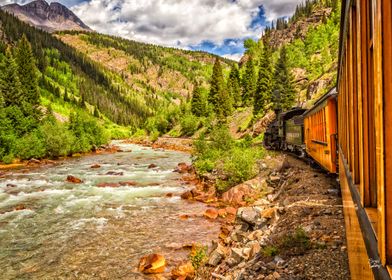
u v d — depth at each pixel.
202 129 83.12
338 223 10.45
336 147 13.55
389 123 2.13
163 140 86.38
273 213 13.57
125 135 132.88
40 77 157.50
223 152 34.94
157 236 17.11
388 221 2.17
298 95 71.31
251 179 24.16
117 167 43.19
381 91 2.14
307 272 7.96
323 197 13.84
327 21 114.44
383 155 2.16
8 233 17.84
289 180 20.28
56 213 21.62
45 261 14.33
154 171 39.00
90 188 29.31
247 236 12.79
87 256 14.77
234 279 9.23
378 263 2.43
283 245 9.77
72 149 59.09
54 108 132.38
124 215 21.02
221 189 25.05
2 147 49.03
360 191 3.59
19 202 24.53
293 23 171.62
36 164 47.31
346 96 5.86
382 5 2.09
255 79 82.56
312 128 19.69
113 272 13.20
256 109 68.38
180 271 12.48
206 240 16.28
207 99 95.81
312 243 9.40
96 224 19.27
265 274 8.54
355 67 4.22
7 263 14.17
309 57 90.69
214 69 88.50
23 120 55.69
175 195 26.30
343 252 8.50
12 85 59.28
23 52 71.69
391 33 2.09
